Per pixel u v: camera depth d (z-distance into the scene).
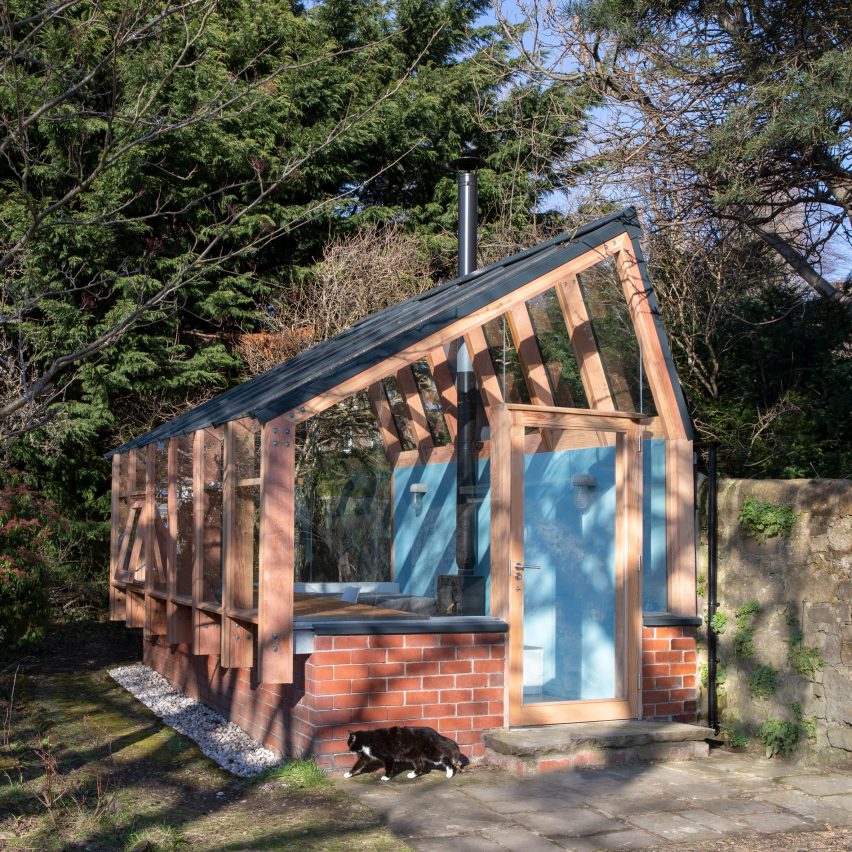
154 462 11.56
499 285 8.51
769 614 8.54
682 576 9.07
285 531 7.36
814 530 8.19
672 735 8.11
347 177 20.11
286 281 20.06
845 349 12.35
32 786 7.30
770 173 10.40
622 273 9.14
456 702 7.89
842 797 6.91
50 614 12.82
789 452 11.01
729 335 12.55
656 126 10.66
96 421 17.77
